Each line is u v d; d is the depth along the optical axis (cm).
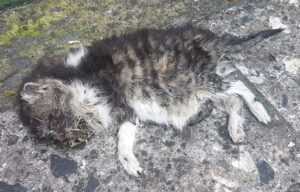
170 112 32
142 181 30
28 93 29
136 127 32
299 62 36
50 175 31
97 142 32
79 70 31
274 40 37
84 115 31
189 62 32
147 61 31
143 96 32
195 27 35
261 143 31
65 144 31
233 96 33
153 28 36
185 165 30
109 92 31
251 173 30
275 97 34
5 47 38
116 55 32
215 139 32
